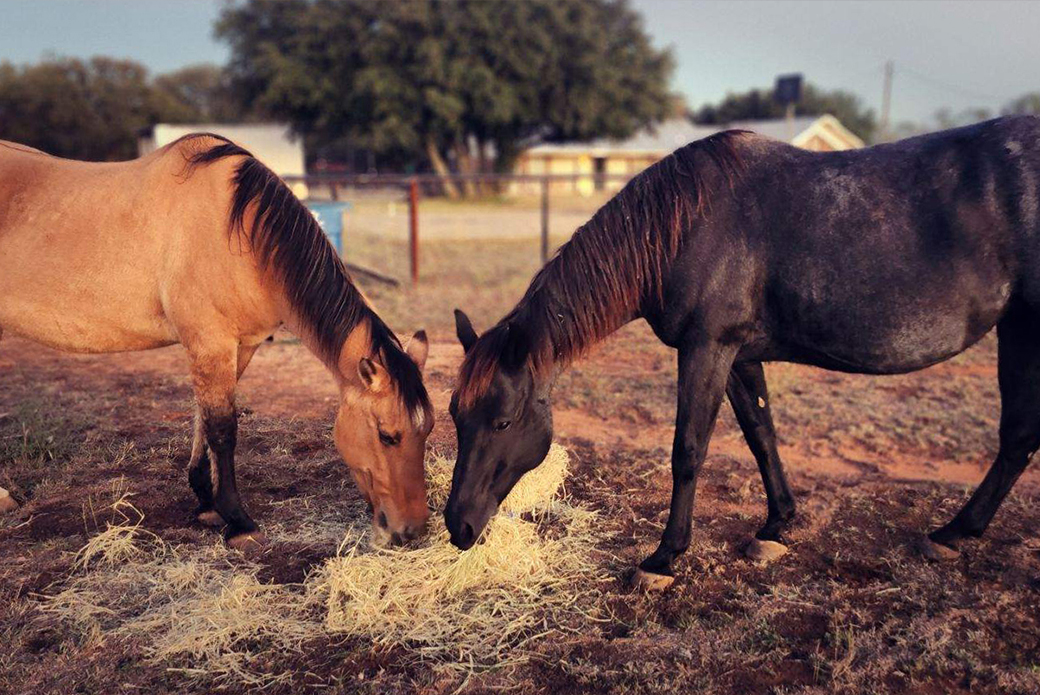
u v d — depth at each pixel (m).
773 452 3.31
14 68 47.31
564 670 2.53
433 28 31.75
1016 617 2.78
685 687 2.42
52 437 4.41
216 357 3.26
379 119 32.09
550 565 3.18
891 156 2.81
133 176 3.32
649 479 4.12
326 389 5.70
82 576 3.06
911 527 3.53
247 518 3.40
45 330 3.38
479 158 39.75
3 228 3.33
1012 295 2.73
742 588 3.00
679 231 2.87
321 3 32.22
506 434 2.80
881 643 2.63
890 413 5.23
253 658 2.58
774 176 2.87
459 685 2.46
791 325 2.88
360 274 11.59
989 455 4.49
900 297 2.70
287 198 3.20
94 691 2.40
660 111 35.56
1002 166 2.62
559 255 3.04
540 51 32.09
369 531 3.44
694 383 2.92
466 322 2.98
